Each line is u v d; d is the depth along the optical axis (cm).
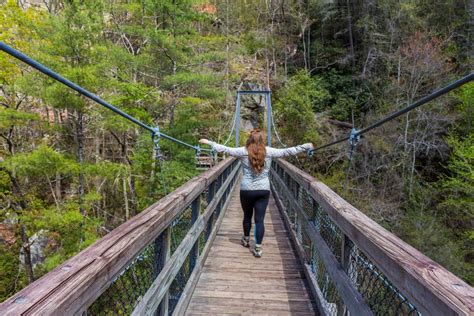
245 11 2150
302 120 1481
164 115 1230
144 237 119
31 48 816
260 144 304
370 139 1350
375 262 98
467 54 1449
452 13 1572
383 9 1608
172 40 1023
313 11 1975
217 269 299
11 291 984
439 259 966
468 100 1219
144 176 1208
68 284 71
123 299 117
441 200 1216
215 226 397
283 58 2025
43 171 810
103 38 1117
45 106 1030
